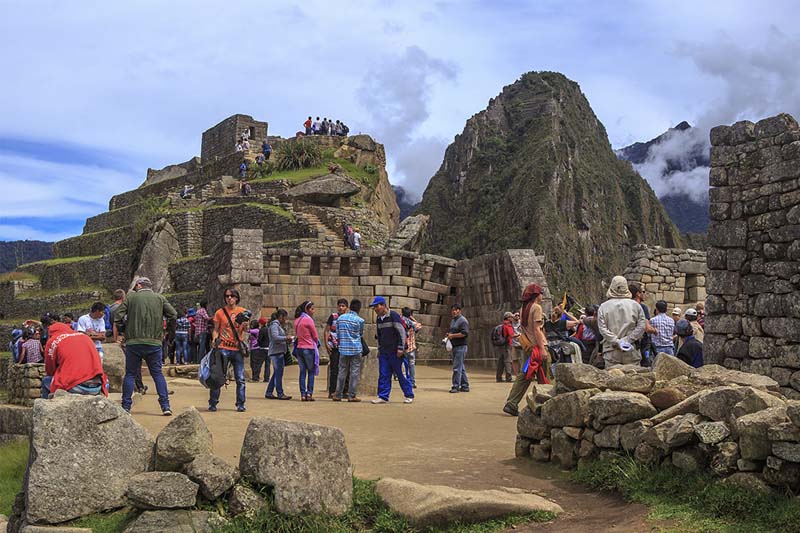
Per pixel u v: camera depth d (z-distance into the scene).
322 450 7.11
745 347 13.80
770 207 13.72
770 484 6.18
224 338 13.29
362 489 7.45
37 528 6.80
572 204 194.50
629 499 6.89
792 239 13.30
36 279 64.44
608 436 7.78
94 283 60.31
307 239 44.97
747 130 14.25
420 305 28.52
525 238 185.12
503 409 12.92
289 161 62.22
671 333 14.25
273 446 7.03
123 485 7.26
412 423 11.83
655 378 8.30
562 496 7.41
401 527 6.73
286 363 16.23
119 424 7.35
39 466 6.98
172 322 27.06
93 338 15.23
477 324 27.81
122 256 57.75
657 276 22.38
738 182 14.34
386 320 14.99
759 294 13.73
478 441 10.20
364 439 10.37
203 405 14.42
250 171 63.50
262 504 6.91
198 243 54.84
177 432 7.12
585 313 17.03
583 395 8.27
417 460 8.98
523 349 12.62
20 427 13.66
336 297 27.70
